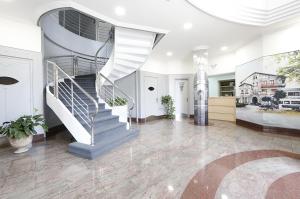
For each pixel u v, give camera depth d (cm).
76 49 639
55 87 366
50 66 474
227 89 805
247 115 554
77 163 264
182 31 444
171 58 761
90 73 695
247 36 486
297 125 419
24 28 364
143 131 504
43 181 210
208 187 198
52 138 413
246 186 199
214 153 311
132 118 708
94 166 254
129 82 714
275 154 304
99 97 469
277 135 438
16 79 357
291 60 417
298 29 403
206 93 596
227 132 483
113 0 301
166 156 296
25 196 179
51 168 246
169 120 734
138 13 349
